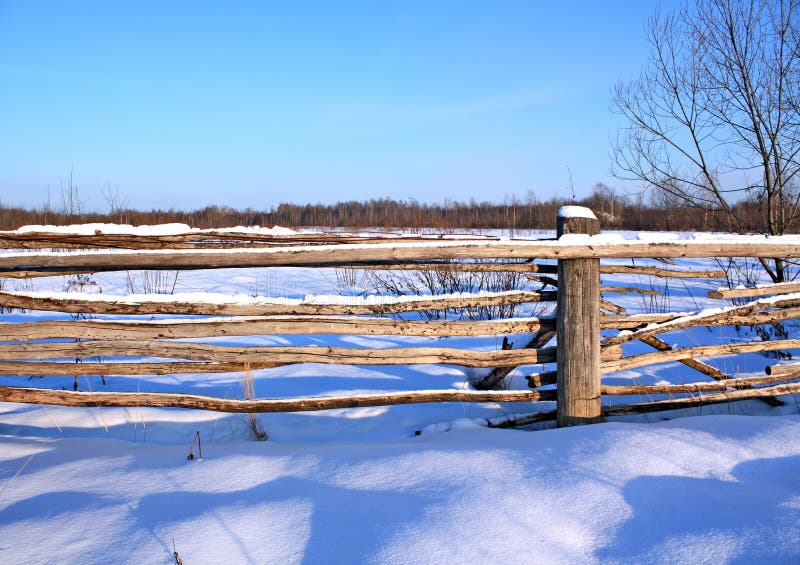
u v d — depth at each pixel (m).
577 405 3.67
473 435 3.34
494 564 1.89
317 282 11.80
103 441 3.37
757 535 2.00
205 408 3.73
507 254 3.57
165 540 2.09
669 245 3.66
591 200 22.81
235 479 2.63
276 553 1.99
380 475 2.59
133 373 3.76
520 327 3.90
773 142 7.77
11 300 3.56
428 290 8.95
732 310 4.05
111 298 3.66
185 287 10.78
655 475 2.48
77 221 10.80
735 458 2.65
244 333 3.73
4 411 4.29
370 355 3.79
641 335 3.93
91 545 2.08
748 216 8.59
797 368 4.17
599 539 2.05
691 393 4.14
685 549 1.96
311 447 3.11
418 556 1.92
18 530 2.20
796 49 7.46
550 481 2.43
